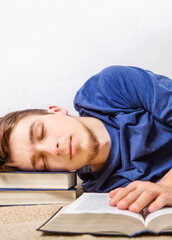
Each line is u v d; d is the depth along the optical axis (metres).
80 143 0.87
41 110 1.05
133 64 2.13
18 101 2.08
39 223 0.58
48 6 2.09
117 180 0.93
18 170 0.90
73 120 0.93
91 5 2.11
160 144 0.89
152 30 2.11
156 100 0.89
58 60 2.11
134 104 0.98
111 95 1.02
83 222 0.47
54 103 2.10
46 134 0.87
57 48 2.11
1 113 2.06
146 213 0.52
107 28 2.11
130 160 0.91
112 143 0.93
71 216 0.47
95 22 2.10
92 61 2.12
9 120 0.92
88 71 2.12
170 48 2.12
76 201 0.60
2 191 0.79
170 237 0.46
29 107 2.08
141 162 0.88
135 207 0.50
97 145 0.89
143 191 0.55
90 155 0.88
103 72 1.10
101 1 2.10
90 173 1.05
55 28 2.10
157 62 2.13
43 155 0.86
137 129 0.89
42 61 2.10
